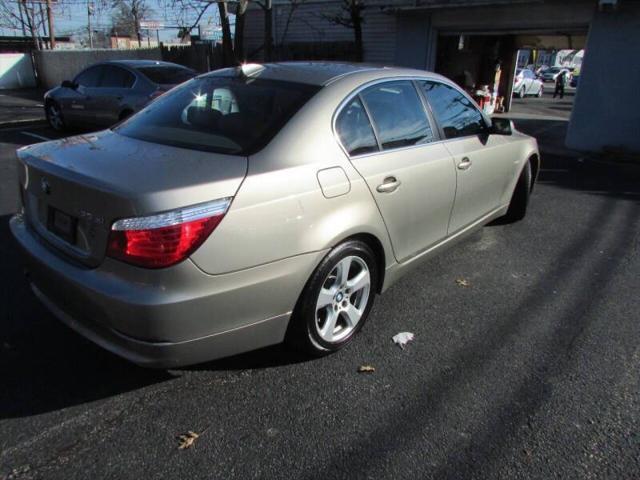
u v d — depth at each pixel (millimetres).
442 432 2385
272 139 2568
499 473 2158
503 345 3123
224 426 2389
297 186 2488
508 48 18188
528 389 2705
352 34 15406
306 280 2586
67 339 3043
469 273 4184
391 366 2887
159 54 19375
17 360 2830
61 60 23297
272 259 2393
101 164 2404
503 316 3482
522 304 3658
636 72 9922
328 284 2820
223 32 11773
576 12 10547
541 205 6273
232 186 2260
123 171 2301
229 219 2223
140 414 2453
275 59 16781
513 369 2881
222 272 2229
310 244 2537
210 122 2820
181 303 2139
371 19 14633
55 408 2475
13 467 2125
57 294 2494
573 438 2361
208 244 2164
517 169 4922
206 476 2107
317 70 3219
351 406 2547
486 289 3893
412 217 3307
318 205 2572
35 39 27969
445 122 3775
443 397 2627
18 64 24422
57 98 10141
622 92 10141
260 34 17125
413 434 2367
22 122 11328
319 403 2562
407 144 3322
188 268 2131
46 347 2959
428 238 3607
